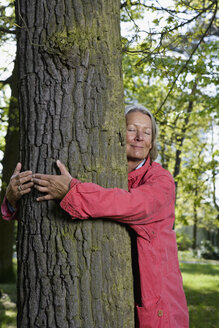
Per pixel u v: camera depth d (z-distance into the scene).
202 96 6.34
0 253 9.91
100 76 1.80
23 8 1.84
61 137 1.76
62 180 1.69
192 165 7.13
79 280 1.71
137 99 9.47
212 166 6.41
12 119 7.31
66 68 1.77
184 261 20.34
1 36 5.27
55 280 1.71
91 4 1.81
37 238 1.74
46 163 1.76
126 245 1.86
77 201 1.66
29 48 1.81
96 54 1.80
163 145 10.25
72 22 1.77
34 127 1.79
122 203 1.72
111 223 1.80
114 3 1.92
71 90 1.77
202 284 10.02
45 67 1.78
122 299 1.79
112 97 1.84
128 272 1.85
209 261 21.08
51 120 1.77
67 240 1.72
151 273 1.86
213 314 6.99
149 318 1.85
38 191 1.76
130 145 2.17
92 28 1.80
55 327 1.69
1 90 7.60
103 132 1.80
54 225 1.73
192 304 7.80
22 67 1.84
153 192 1.83
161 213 1.89
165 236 1.96
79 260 1.72
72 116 1.77
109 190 1.72
